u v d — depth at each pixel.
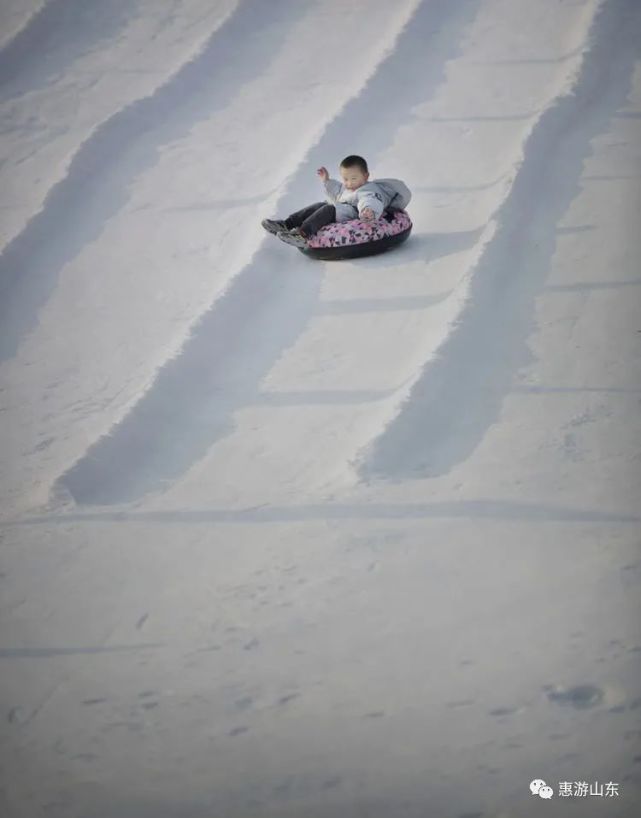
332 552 17.69
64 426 24.27
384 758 12.90
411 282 29.80
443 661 14.59
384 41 51.72
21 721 14.34
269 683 14.55
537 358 24.45
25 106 48.78
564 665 14.23
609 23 49.94
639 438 20.47
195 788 12.70
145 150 43.69
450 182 37.31
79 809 12.56
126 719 14.12
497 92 45.38
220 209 37.31
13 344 29.30
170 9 58.75
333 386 24.55
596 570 16.33
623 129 39.97
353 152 41.50
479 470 19.94
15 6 59.19
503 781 12.35
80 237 36.34
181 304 30.34
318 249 31.77
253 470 21.25
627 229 31.23
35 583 17.81
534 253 30.55
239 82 50.25
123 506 20.42
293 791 12.51
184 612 16.50
